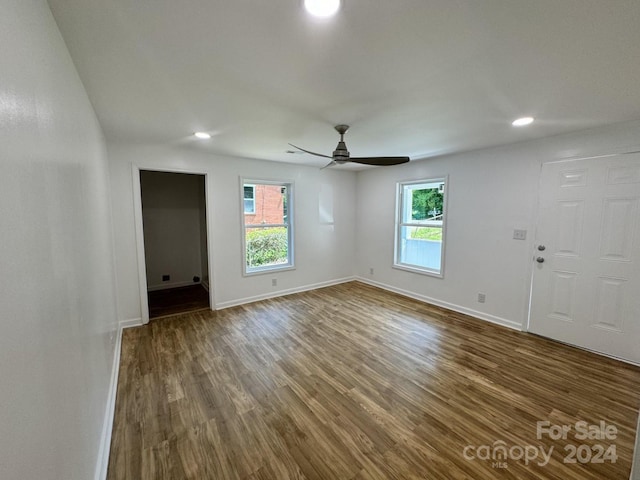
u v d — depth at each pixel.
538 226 3.14
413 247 4.74
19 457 0.65
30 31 0.87
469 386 2.29
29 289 0.75
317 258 5.19
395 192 4.87
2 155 0.63
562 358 2.71
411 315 3.85
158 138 3.08
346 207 5.53
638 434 1.06
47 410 0.83
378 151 3.71
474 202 3.71
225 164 4.04
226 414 1.98
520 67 1.57
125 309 3.46
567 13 1.13
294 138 3.05
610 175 2.64
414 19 1.17
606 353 2.74
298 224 4.89
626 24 1.19
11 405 0.62
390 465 1.58
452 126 2.63
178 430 1.84
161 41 1.33
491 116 2.35
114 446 1.71
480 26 1.22
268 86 1.81
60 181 1.13
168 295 4.87
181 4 1.08
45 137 0.97
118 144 3.29
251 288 4.43
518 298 3.35
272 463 1.60
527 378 2.39
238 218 4.21
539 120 2.46
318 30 1.25
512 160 3.32
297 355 2.79
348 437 1.78
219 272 4.11
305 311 4.02
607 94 1.91
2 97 0.64
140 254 3.50
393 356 2.76
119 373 2.49
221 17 1.16
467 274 3.85
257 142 3.25
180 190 5.45
